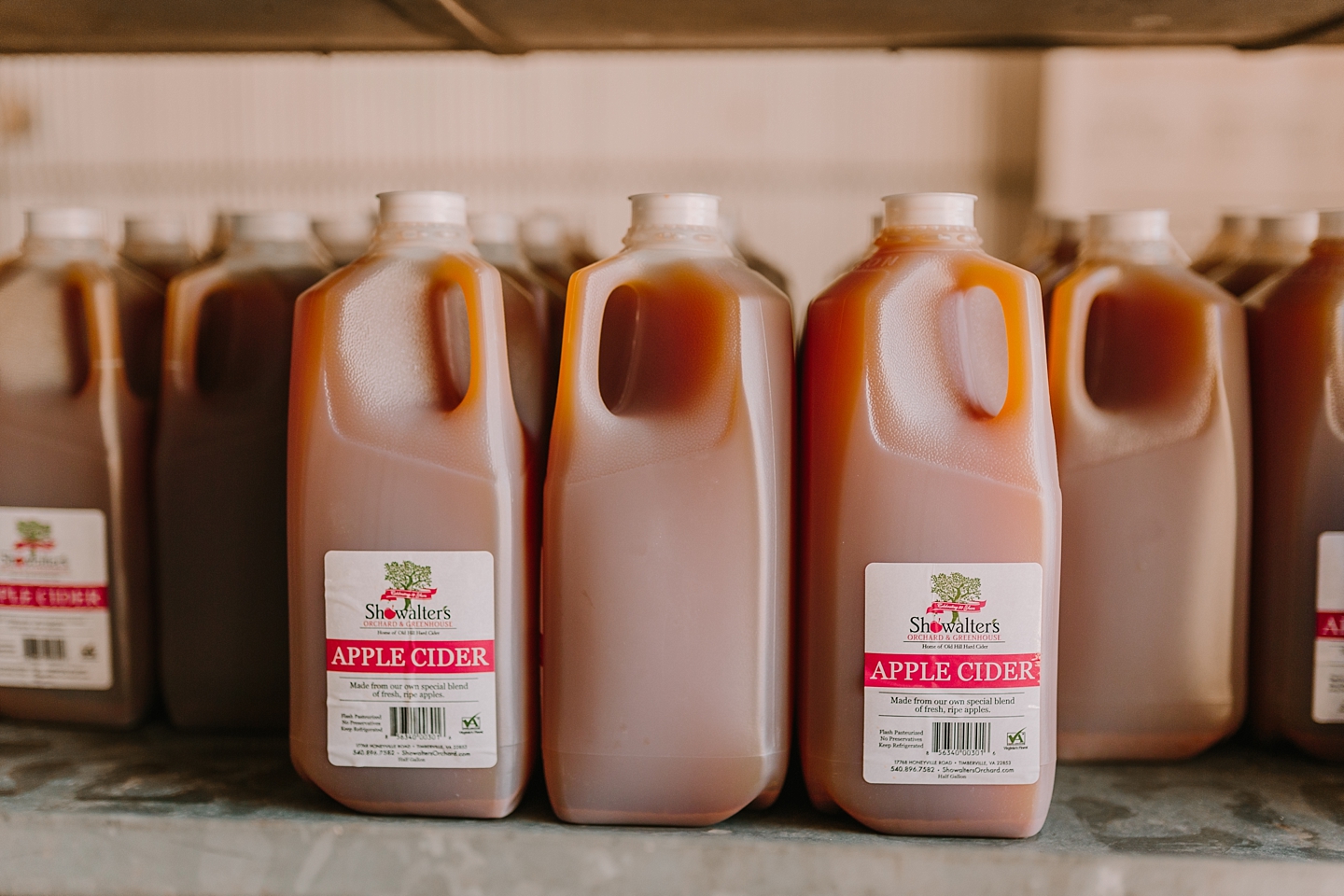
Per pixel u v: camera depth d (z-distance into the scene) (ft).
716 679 1.95
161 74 5.95
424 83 5.99
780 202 6.07
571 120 6.03
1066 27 2.35
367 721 1.97
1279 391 2.17
